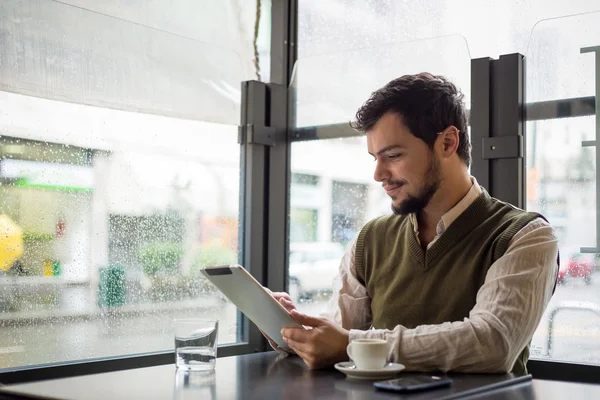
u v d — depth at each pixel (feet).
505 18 8.28
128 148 8.34
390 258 6.13
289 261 9.75
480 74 8.07
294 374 4.80
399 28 9.03
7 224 7.28
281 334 5.39
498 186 7.91
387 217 6.46
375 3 9.23
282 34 9.96
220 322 9.20
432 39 8.52
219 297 9.22
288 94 9.82
